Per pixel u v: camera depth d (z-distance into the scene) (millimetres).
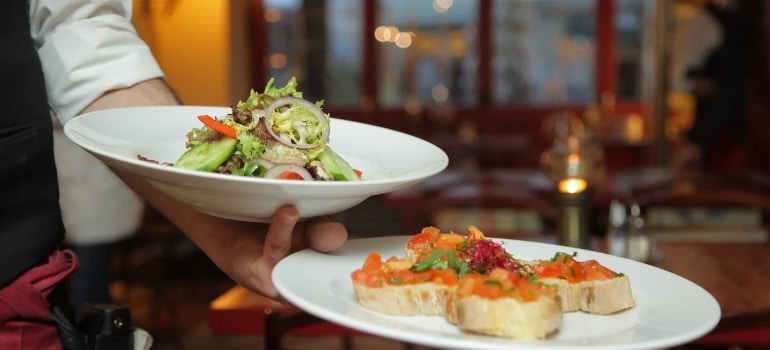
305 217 1024
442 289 937
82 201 3250
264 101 1116
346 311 897
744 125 6793
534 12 8773
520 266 1004
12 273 1111
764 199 3621
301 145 1090
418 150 1157
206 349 4387
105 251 3461
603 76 8711
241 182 905
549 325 869
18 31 1138
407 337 782
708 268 2393
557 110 8703
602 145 7410
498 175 4305
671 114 7375
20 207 1126
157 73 1302
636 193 4035
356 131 1244
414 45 8883
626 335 877
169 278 5625
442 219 4043
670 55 7145
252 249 1078
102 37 1256
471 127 7848
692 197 3723
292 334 1935
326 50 8859
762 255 2557
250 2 8555
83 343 1186
